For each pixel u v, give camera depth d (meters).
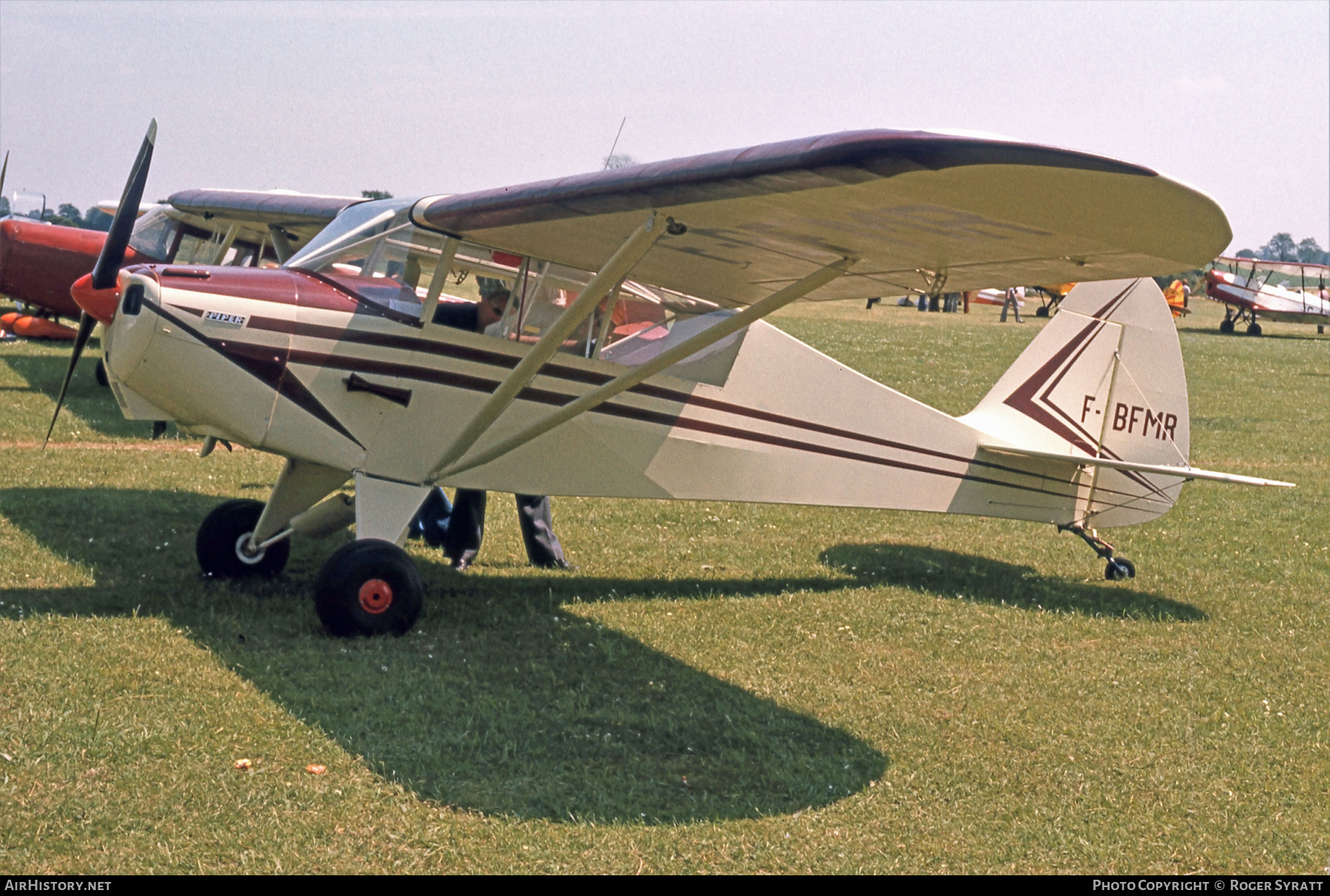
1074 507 7.53
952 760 4.28
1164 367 7.57
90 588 5.73
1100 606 6.88
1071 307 7.33
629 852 3.39
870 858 3.46
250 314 5.26
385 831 3.39
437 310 5.71
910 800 3.91
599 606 6.21
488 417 5.41
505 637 5.48
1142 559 8.36
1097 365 7.42
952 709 4.86
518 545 7.73
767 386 6.48
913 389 18.66
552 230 5.08
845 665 5.41
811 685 5.06
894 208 3.77
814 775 4.05
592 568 7.25
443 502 7.45
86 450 9.96
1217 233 3.39
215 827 3.33
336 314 5.46
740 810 3.73
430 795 3.66
